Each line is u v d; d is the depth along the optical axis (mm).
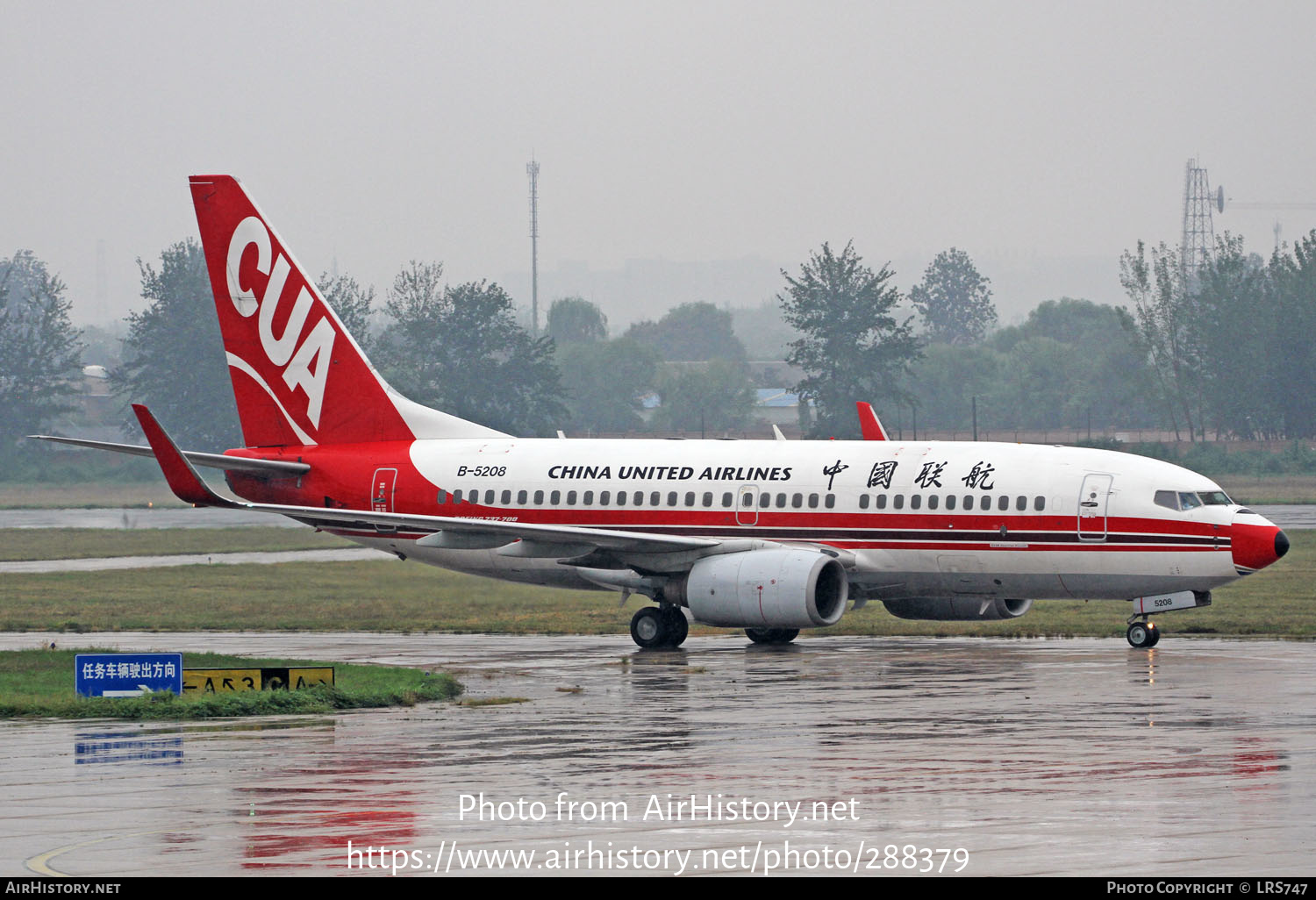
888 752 71562
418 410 146875
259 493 148875
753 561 123438
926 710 85438
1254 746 72375
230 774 66875
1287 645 119500
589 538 127875
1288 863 50062
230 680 92812
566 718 83562
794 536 129250
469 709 87375
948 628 138500
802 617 120938
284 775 66625
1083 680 98375
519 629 140500
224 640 131250
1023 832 54562
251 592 175250
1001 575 123812
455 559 143750
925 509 125250
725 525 131875
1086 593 122125
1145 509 118625
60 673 102625
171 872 49969
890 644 125688
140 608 159750
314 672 94250
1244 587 168500
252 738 77000
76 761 70500
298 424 149250
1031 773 65812
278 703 86875
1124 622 139125
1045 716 82562
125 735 78188
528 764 68812
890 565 126750
